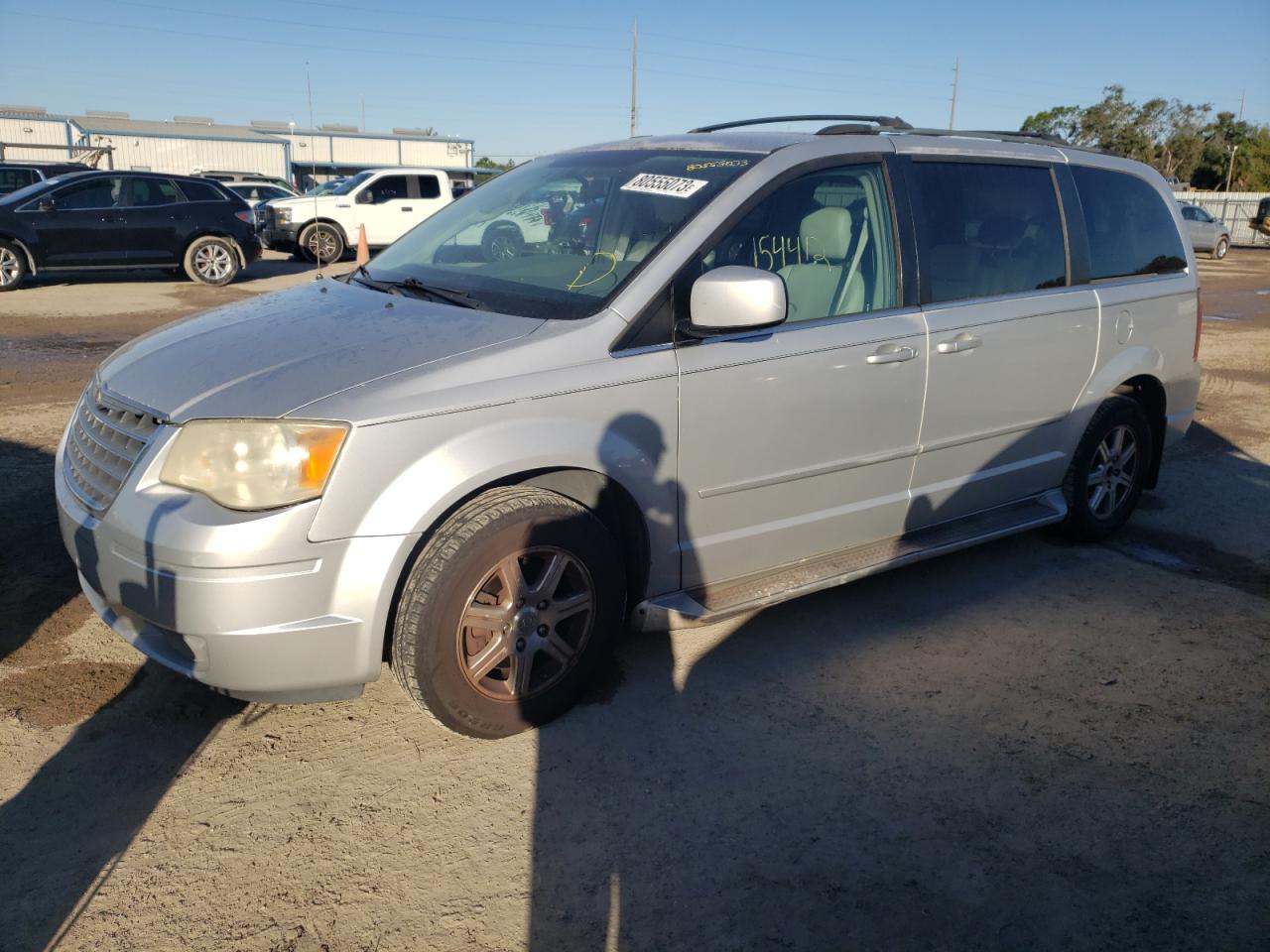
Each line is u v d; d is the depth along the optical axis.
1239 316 14.94
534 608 2.95
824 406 3.49
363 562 2.65
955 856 2.62
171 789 2.77
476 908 2.38
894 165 3.79
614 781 2.87
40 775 2.80
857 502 3.74
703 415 3.20
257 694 2.71
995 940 2.34
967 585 4.36
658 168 3.63
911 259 3.78
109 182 14.21
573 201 3.68
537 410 2.87
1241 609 4.21
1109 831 2.74
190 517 2.57
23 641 3.52
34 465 5.41
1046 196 4.35
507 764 2.94
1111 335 4.51
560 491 3.09
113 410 2.95
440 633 2.79
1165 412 4.95
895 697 3.39
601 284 3.18
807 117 4.12
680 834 2.66
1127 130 69.12
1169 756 3.10
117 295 13.62
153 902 2.36
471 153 51.12
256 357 2.93
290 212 19.11
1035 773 2.99
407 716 3.18
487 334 2.97
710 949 2.29
